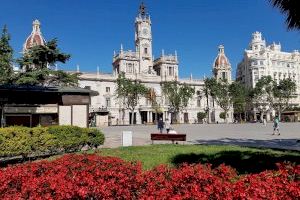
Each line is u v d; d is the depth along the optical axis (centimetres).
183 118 10719
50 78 3562
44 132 1778
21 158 1805
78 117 2438
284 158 1372
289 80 10188
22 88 2264
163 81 10388
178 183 673
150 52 11094
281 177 679
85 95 2477
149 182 688
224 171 776
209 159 1440
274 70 13062
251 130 4400
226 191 562
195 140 2769
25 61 3562
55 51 3662
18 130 1659
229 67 12756
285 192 554
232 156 1470
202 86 11150
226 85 10088
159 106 9956
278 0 1086
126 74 10006
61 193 622
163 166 822
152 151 1777
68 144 1867
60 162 1022
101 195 635
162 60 10956
